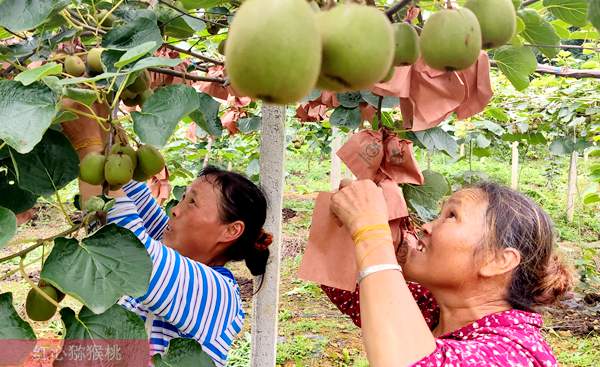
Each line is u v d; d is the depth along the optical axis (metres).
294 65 0.75
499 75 5.81
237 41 0.76
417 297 1.80
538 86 6.00
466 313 1.48
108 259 1.05
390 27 0.87
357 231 1.34
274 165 2.23
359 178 1.58
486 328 1.38
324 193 1.49
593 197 5.34
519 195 1.52
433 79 1.47
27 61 1.51
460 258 1.43
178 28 1.80
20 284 5.62
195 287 1.60
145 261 1.06
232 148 6.73
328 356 4.59
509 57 1.64
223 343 1.71
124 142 1.27
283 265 7.36
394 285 1.26
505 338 1.33
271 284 2.30
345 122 2.19
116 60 1.23
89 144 1.32
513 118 5.94
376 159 1.57
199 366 1.27
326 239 1.48
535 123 5.91
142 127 1.12
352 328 5.23
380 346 1.20
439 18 1.01
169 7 1.71
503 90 5.91
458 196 1.51
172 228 1.96
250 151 6.76
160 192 2.59
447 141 2.24
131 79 1.20
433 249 1.47
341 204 1.40
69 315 1.07
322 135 8.42
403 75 1.47
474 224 1.43
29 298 1.16
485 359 1.24
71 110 1.09
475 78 1.50
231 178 1.94
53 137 1.16
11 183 1.19
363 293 1.28
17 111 0.98
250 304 5.86
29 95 1.00
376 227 1.33
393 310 1.23
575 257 7.79
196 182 1.96
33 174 1.14
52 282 0.98
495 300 1.47
